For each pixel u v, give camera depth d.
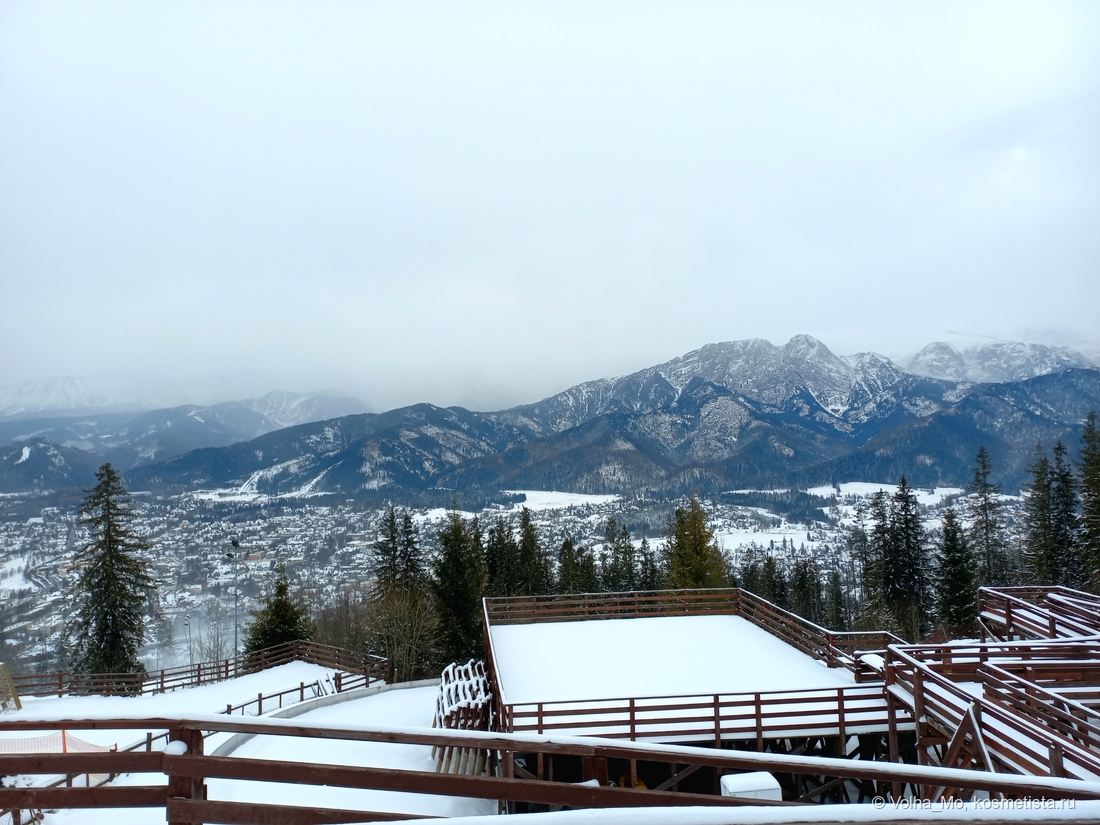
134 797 3.59
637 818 2.94
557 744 3.60
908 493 40.84
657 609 24.30
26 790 3.56
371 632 39.97
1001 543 45.44
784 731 12.99
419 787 3.55
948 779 3.53
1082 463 36.66
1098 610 15.92
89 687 27.17
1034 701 10.55
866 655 14.23
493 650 17.09
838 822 3.03
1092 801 3.31
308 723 3.59
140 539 34.09
